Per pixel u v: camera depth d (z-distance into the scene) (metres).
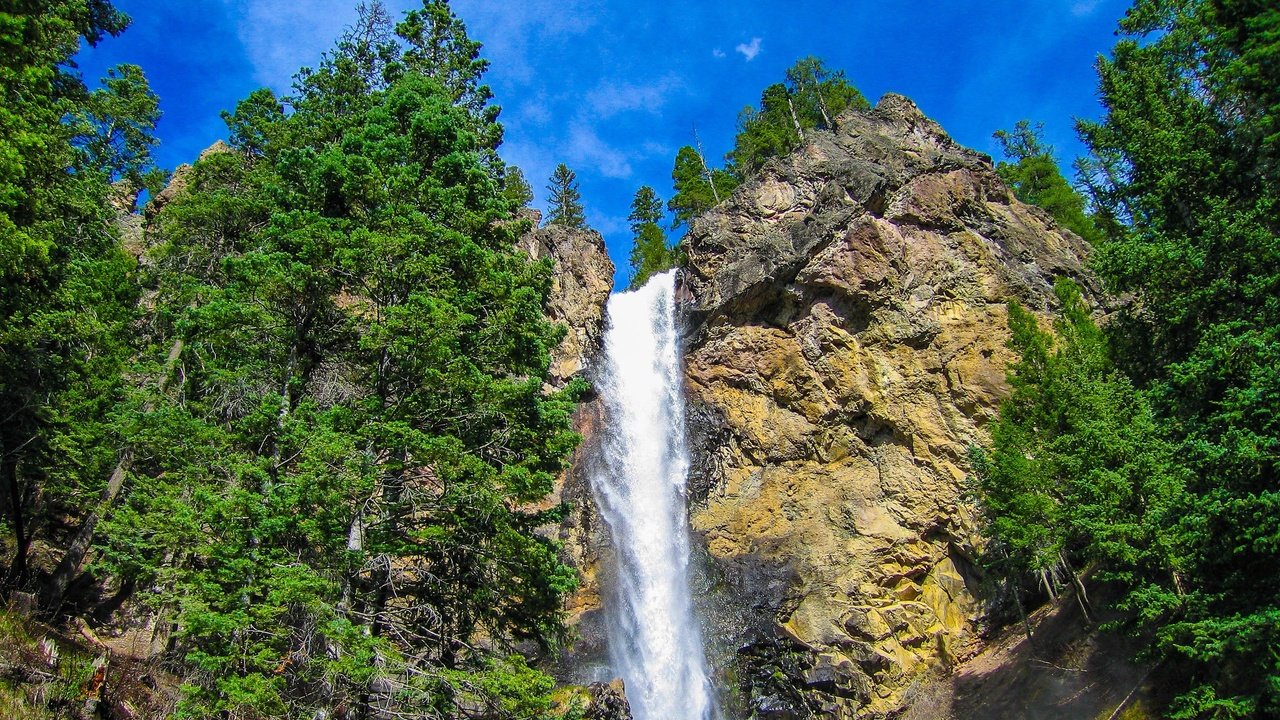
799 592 29.45
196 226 22.70
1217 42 18.12
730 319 36.94
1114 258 19.12
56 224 16.59
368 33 25.30
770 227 40.31
